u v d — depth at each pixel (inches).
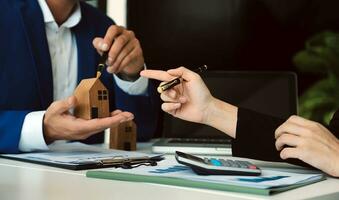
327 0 95.9
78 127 45.6
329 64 101.2
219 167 32.5
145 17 82.0
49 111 46.7
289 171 38.0
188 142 55.0
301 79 103.7
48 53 61.6
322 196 28.3
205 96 43.1
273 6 86.6
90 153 46.1
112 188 29.6
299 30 93.7
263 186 28.0
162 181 30.8
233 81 61.4
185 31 81.4
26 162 41.8
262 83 61.2
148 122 66.3
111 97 65.8
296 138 37.0
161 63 81.5
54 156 43.1
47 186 30.4
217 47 81.5
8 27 59.4
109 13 83.9
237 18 82.1
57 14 64.6
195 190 28.7
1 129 47.2
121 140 54.2
